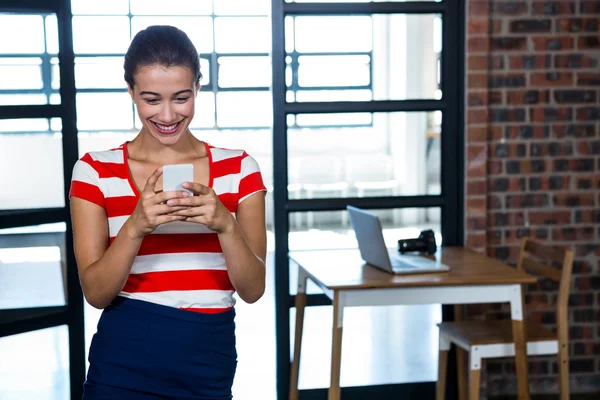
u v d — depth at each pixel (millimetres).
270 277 6320
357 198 3596
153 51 1412
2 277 3205
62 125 3277
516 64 3605
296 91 3541
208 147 1594
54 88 3260
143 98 1437
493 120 3629
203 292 1516
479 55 3529
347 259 3289
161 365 1492
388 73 3562
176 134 1477
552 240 3713
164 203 1370
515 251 3701
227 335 1558
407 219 3820
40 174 3240
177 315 1500
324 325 3654
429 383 3682
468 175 3588
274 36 3469
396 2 3516
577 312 3791
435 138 3686
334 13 3496
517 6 3580
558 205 3697
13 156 3180
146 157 1551
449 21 3539
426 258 3246
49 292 3301
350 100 3553
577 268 3750
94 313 5125
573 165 3684
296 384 3492
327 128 3617
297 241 3625
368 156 3748
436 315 3711
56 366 3348
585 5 3613
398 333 3695
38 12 3205
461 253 3408
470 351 3025
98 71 8281
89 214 1494
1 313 3205
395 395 3670
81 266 1481
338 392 2889
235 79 8555
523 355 2949
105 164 1518
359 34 3537
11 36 3158
